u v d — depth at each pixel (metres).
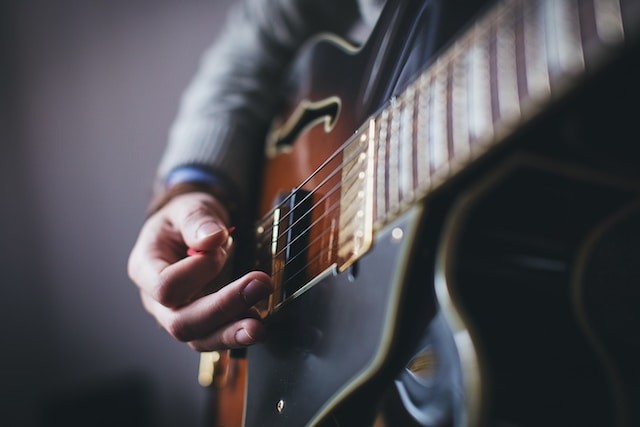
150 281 0.50
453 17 0.41
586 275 0.35
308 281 0.43
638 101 0.32
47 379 1.53
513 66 0.32
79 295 1.50
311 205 0.44
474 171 0.34
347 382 0.39
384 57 0.46
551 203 0.34
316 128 0.54
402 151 0.37
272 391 0.45
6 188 1.52
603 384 0.34
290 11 0.69
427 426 0.36
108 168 1.42
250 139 0.69
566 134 0.33
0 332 1.51
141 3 1.34
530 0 0.32
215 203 0.60
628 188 0.34
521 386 0.33
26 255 1.53
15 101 1.52
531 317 0.34
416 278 0.36
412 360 0.37
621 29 0.29
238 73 0.74
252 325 0.45
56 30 1.45
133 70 1.37
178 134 0.75
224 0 1.22
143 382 1.37
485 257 0.35
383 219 0.38
